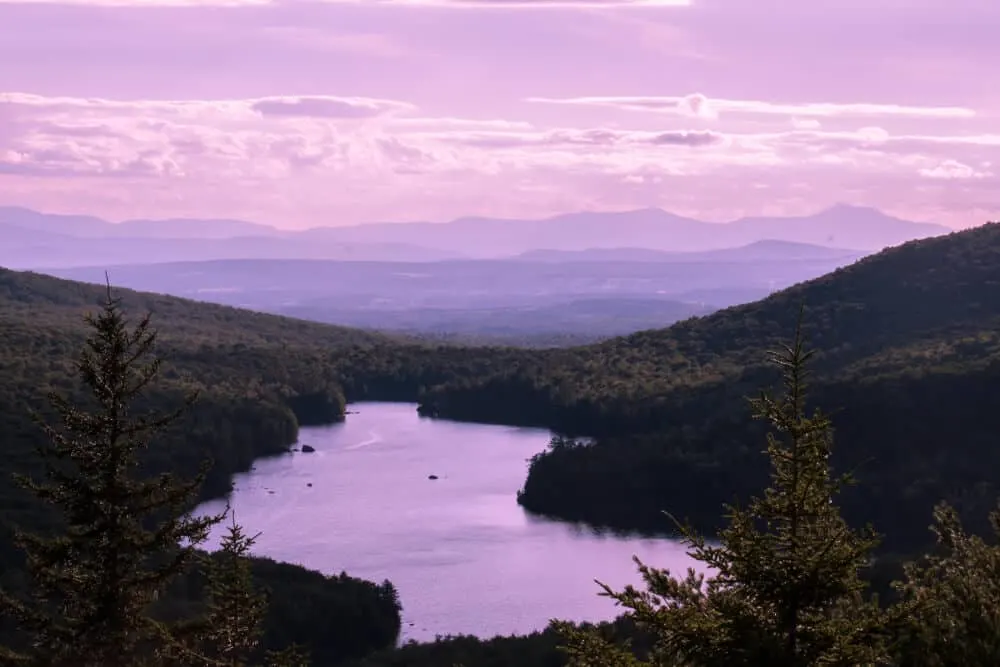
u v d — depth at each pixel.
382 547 85.00
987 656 14.39
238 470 115.75
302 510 97.50
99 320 22.19
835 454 85.69
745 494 91.25
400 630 65.06
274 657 23.62
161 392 121.38
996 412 84.75
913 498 77.50
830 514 14.97
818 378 100.81
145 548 21.69
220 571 23.06
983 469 79.25
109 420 21.89
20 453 80.75
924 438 84.19
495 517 96.19
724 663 14.33
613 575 77.75
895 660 14.78
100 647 20.83
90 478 21.66
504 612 68.94
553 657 51.81
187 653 21.02
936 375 90.69
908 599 14.85
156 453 100.56
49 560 20.84
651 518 94.44
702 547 15.27
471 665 52.47
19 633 31.19
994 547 16.59
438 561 81.31
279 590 62.59
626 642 15.35
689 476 95.31
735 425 103.12
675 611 14.83
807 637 14.43
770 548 14.69
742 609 14.49
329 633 59.62
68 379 110.69
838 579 14.41
